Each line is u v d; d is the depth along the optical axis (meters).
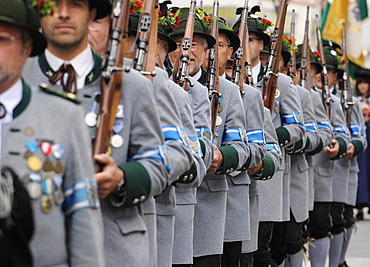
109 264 9.58
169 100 11.12
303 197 20.09
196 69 14.73
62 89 9.46
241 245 16.06
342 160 24.20
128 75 9.72
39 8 8.27
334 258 23.86
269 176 16.78
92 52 9.65
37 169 7.63
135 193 9.43
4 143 7.64
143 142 9.73
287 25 49.41
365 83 32.12
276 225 19.31
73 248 7.82
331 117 23.81
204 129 13.87
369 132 32.28
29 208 7.53
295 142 19.14
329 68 24.75
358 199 33.03
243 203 15.89
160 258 12.50
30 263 7.54
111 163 9.19
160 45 14.09
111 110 9.48
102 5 9.91
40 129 7.71
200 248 14.62
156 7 11.30
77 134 7.86
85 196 7.83
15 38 7.85
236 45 16.38
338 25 34.81
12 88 7.80
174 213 12.63
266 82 18.14
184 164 10.88
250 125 16.03
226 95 15.20
